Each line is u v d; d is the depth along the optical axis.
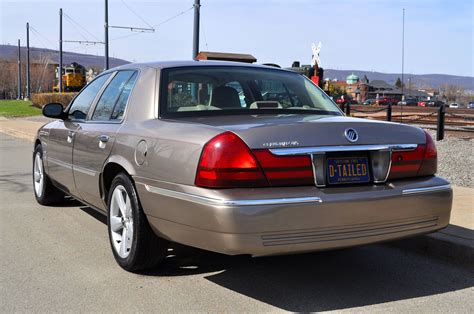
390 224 3.86
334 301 3.98
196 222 3.62
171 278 4.44
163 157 3.93
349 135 3.83
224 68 4.91
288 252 3.55
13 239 5.60
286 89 4.95
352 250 5.32
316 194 3.61
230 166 3.53
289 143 3.64
